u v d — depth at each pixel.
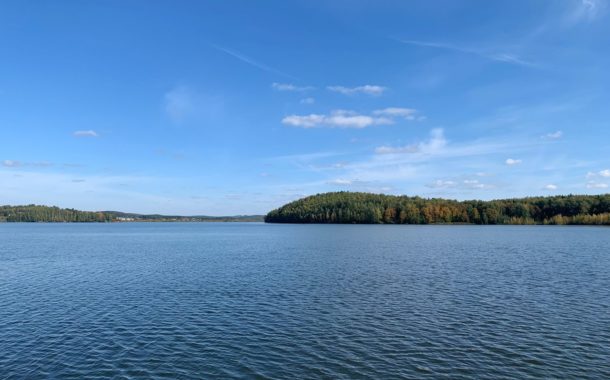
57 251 93.25
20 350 25.97
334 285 46.41
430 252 84.88
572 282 47.97
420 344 26.86
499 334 28.72
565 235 150.12
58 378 22.06
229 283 48.09
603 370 22.86
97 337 28.39
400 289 44.03
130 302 38.53
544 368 23.14
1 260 74.31
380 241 120.06
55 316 33.69
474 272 55.88
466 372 22.66
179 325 31.08
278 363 23.94
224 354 25.33
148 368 23.31
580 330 29.53
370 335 28.66
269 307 36.44
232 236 160.62
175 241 131.12
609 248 93.31
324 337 28.31
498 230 198.50
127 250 95.75
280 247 100.19
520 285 46.16
